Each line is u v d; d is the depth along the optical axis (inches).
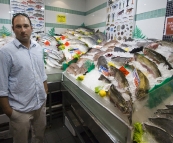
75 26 145.8
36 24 124.1
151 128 29.9
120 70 46.8
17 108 46.8
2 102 44.4
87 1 139.3
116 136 34.2
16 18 43.9
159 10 63.4
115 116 34.0
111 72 51.7
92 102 46.1
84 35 119.9
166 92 36.9
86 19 145.3
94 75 60.3
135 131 29.4
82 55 85.2
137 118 30.9
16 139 50.4
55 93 90.1
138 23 76.5
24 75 46.3
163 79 39.2
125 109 31.9
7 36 106.0
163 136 28.2
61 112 90.8
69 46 104.3
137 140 28.5
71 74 71.3
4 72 43.1
